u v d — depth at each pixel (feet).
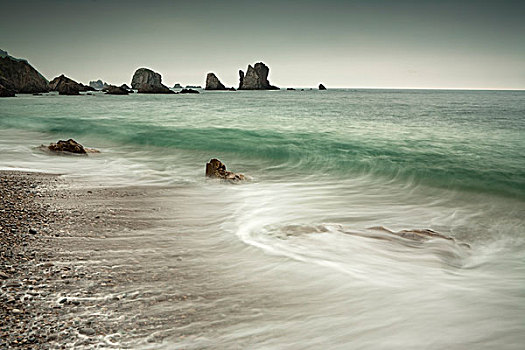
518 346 8.51
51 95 287.69
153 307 11.83
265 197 29.19
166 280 13.94
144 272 14.69
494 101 247.29
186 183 33.96
